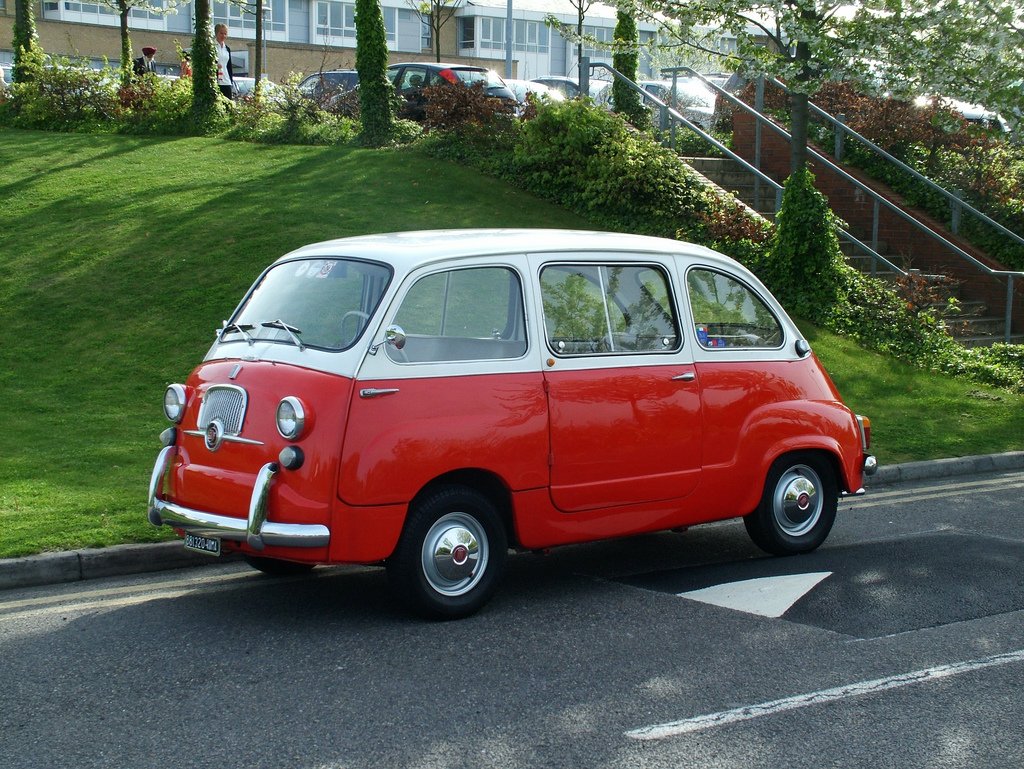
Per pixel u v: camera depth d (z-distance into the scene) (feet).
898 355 48.60
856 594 22.62
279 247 46.52
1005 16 45.06
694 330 23.93
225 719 15.96
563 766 14.56
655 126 71.26
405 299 20.29
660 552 26.30
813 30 48.01
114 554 23.30
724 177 63.98
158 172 55.47
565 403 21.66
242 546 20.04
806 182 51.08
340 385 19.47
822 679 17.84
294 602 21.70
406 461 19.63
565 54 209.56
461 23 204.03
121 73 72.54
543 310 21.83
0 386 35.70
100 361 37.93
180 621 20.38
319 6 195.42
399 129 64.13
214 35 71.15
